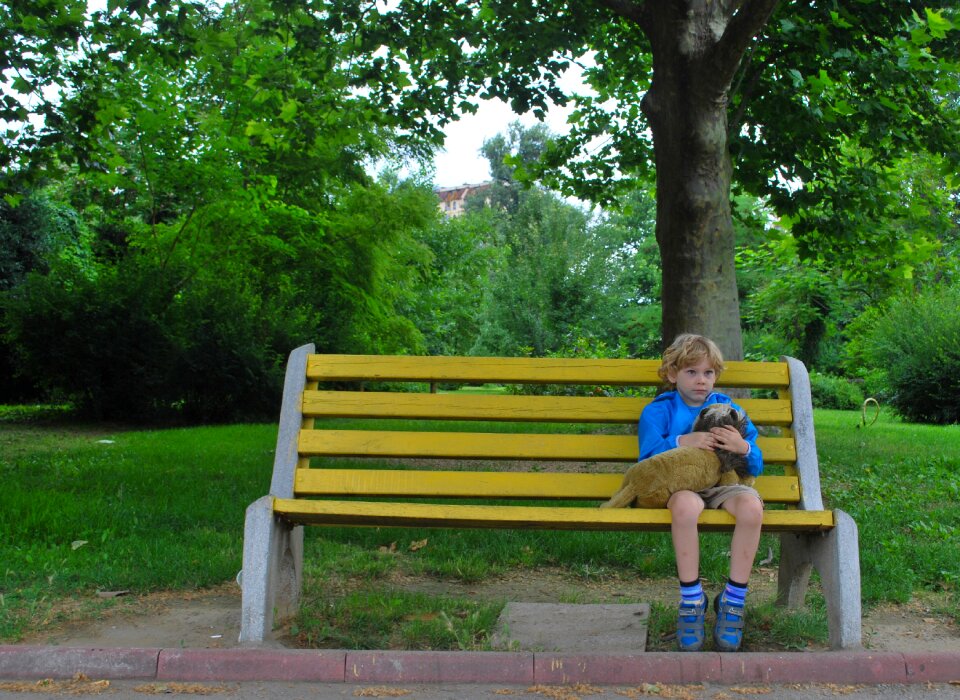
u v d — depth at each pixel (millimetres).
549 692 3227
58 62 10250
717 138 8398
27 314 15812
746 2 7547
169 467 8742
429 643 3699
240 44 12125
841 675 3322
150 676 3359
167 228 19359
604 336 38969
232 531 5816
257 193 19234
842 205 11477
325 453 4059
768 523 3584
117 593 4469
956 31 9531
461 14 10734
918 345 20000
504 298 39406
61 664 3371
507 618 4086
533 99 11141
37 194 24141
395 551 5551
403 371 4191
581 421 4160
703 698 3164
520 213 47250
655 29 8547
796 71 9617
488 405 4145
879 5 9562
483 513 3600
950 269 22500
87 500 6586
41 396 22062
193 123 18422
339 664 3354
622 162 13633
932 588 4699
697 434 3760
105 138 11555
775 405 4148
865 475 8562
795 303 27672
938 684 3309
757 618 4031
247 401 16812
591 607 4281
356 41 10484
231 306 17125
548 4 10766
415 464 8938
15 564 4883
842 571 3580
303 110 11195
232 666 3359
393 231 23469
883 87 9992
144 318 16047
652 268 47188
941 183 16781
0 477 7840
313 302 21594
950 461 9359
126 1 9344
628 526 3723
